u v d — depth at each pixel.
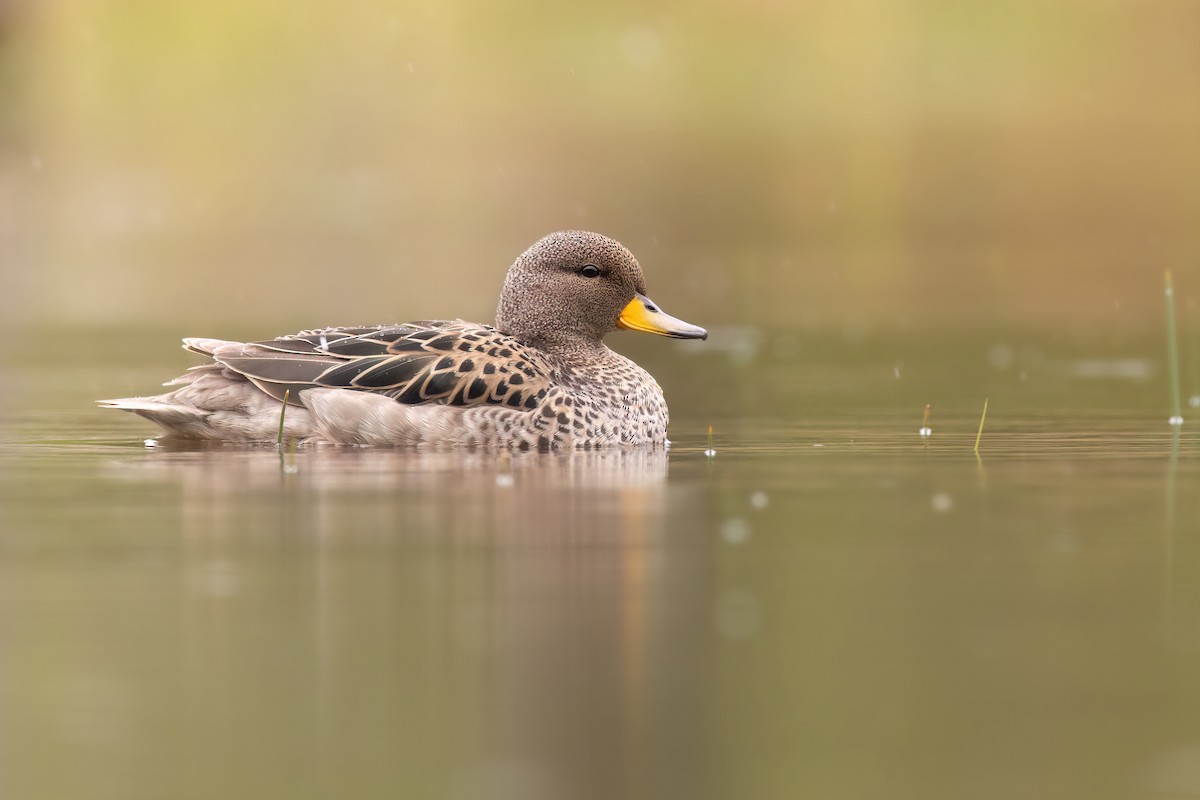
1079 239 35.56
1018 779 6.74
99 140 46.56
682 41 52.31
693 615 8.72
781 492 11.99
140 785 6.67
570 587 9.20
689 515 11.11
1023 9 53.56
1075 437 14.77
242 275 30.78
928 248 34.97
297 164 46.22
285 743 7.07
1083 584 9.31
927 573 9.56
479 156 46.75
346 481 12.26
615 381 14.55
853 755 6.99
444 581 9.31
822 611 8.81
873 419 16.03
